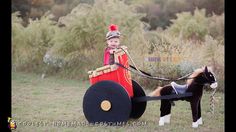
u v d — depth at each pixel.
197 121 6.96
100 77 6.98
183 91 6.88
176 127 6.98
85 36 12.53
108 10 12.67
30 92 10.15
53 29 14.26
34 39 13.98
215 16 17.00
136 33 12.48
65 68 12.70
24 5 18.94
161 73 10.77
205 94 9.74
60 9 19.11
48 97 9.59
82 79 12.06
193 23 15.22
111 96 6.84
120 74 6.93
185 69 10.66
